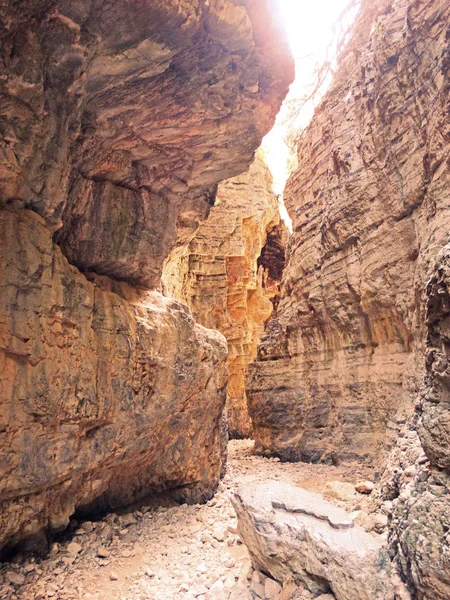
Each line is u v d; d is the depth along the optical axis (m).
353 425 8.79
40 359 4.10
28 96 3.62
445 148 6.05
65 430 4.43
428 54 6.69
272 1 4.57
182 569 4.67
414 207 7.31
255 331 18.11
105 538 5.23
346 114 9.73
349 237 9.00
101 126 4.83
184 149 5.73
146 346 5.62
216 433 7.46
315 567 3.60
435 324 3.29
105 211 5.60
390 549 3.52
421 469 3.57
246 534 4.33
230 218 17.12
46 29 3.52
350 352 9.29
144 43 4.00
